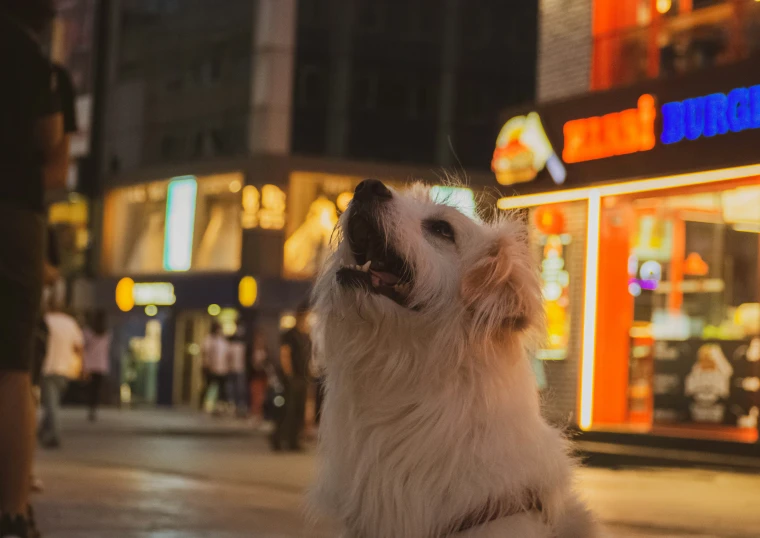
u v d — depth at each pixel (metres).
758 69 14.12
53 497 8.24
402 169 31.98
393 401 3.38
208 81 33.00
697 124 14.91
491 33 33.00
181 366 32.31
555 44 18.09
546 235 17.34
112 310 33.91
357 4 32.06
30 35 4.76
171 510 7.67
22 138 4.66
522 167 17.59
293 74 31.50
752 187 14.69
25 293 4.61
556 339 17.09
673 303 15.95
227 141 32.41
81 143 36.34
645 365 16.19
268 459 14.14
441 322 3.38
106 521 6.87
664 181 15.40
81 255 35.41
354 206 3.62
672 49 16.17
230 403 27.61
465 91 32.78
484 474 3.30
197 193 32.34
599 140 16.39
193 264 32.25
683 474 12.84
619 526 7.71
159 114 34.16
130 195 34.47
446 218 3.62
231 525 6.94
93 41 36.19
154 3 34.69
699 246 15.68
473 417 3.34
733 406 14.86
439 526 3.33
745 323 15.01
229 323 31.20
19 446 4.59
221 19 32.75
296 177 31.06
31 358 4.69
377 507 3.38
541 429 3.55
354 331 3.42
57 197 36.00
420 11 32.53
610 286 16.53
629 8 16.88
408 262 3.45
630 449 14.80
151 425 22.53
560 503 3.48
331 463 3.54
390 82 32.25
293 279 30.78
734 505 9.45
